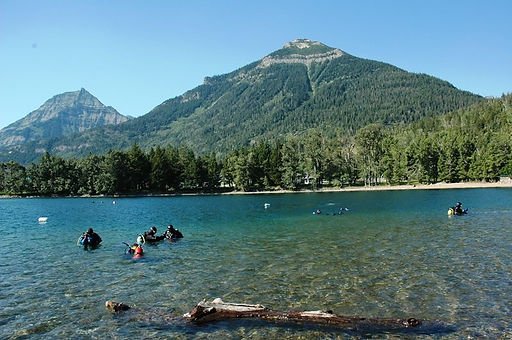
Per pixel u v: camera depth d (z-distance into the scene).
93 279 25.45
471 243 34.41
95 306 20.20
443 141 168.12
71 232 49.44
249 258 30.75
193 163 167.38
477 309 18.64
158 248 36.12
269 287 22.81
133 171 162.88
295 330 16.72
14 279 25.64
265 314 18.03
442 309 18.78
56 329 17.36
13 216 74.81
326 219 57.91
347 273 25.36
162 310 19.42
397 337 15.95
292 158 165.88
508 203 76.12
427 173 162.38
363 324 17.06
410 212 64.06
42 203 122.94
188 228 51.03
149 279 25.22
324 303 19.98
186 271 27.09
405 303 19.69
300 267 27.28
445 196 103.38
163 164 166.00
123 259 31.50
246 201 112.94
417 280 23.42
